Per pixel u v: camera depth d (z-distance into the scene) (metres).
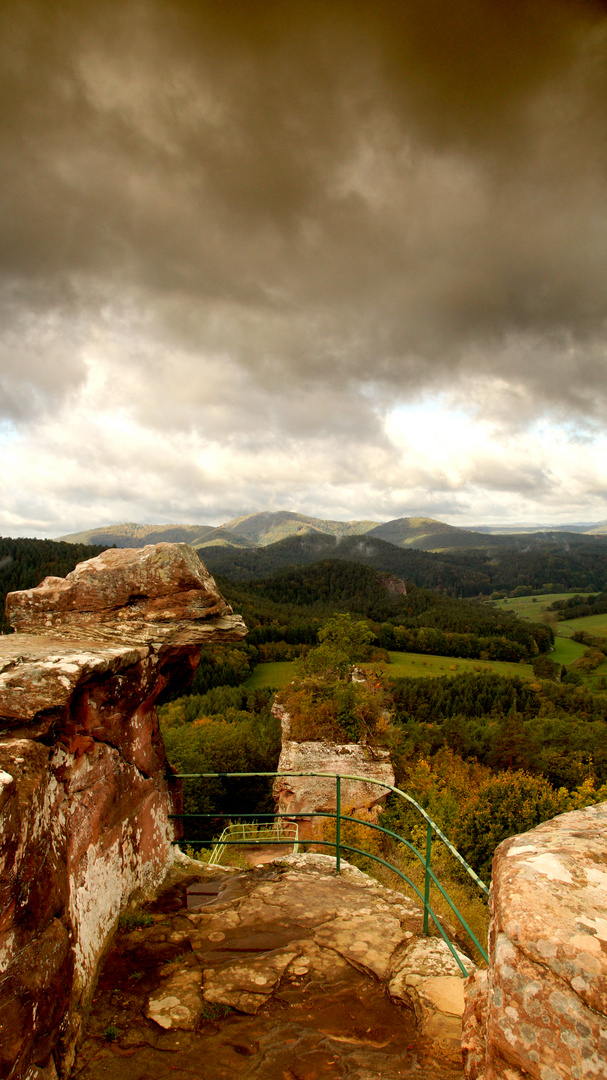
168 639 5.51
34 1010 2.91
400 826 20.14
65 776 3.85
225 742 36.03
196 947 4.32
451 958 4.13
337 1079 3.04
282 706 28.19
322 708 24.69
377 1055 3.22
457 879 14.58
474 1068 2.39
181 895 5.20
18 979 2.83
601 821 2.97
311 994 3.78
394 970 4.01
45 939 3.15
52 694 3.56
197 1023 3.52
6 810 2.88
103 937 4.21
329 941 4.40
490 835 20.22
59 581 5.92
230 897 5.15
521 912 2.16
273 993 3.79
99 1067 3.19
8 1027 2.68
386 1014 3.57
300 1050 3.27
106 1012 3.63
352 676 34.09
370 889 5.34
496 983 2.11
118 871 4.66
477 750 43.31
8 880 2.86
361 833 15.88
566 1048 1.90
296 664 35.84
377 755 22.34
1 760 3.21
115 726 4.75
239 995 3.77
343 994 3.78
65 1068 3.12
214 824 31.22
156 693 5.61
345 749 22.58
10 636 5.21
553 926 2.08
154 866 5.42
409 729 45.47
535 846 2.66
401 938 4.45
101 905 4.26
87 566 5.93
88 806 4.18
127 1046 3.35
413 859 14.28
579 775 35.94
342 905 4.99
